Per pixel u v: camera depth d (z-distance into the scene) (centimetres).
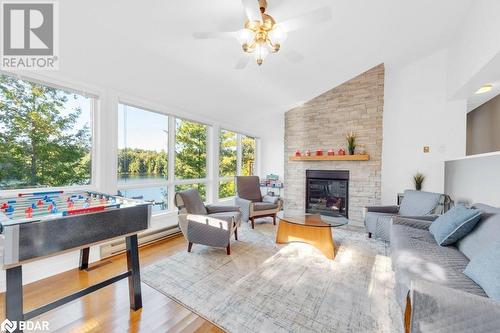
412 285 109
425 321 102
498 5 221
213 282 207
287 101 463
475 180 280
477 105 482
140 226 174
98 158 264
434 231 210
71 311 166
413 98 418
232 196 511
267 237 335
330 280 211
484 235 165
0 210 148
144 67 258
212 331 149
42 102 226
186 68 281
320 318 159
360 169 419
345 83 434
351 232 366
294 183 494
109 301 179
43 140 228
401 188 427
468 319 94
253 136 568
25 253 117
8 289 117
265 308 170
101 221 150
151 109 325
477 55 267
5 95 204
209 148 448
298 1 214
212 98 369
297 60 236
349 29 281
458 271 150
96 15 189
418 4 263
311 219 301
